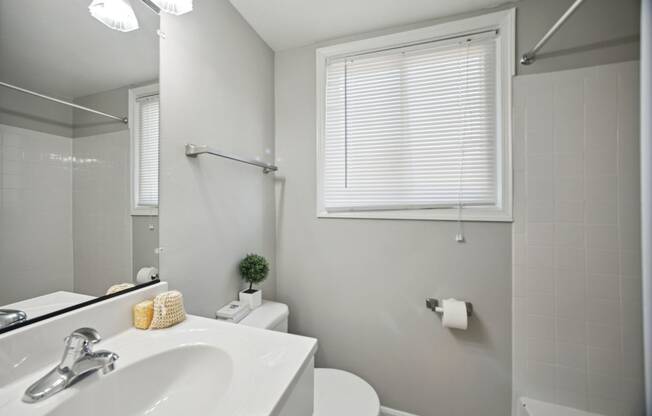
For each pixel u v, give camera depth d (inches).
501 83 49.6
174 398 25.1
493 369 50.4
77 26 26.4
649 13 33.1
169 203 36.1
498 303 50.1
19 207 21.9
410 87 55.7
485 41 50.8
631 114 43.7
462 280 52.0
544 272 47.8
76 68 26.1
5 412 18.4
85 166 26.8
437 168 54.1
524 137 48.4
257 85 57.4
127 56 30.9
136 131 31.9
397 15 52.1
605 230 44.9
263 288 59.2
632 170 43.7
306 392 25.7
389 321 56.5
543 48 47.3
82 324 25.8
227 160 47.9
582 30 45.6
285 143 63.8
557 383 47.1
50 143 24.0
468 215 51.2
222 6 46.6
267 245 61.3
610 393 44.6
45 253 23.6
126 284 30.7
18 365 21.3
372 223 57.6
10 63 21.5
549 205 47.3
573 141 46.1
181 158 37.9
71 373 21.1
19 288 21.9
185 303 38.7
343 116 60.2
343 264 59.6
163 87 35.2
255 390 20.9
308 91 61.9
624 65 43.9
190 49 39.5
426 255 54.1
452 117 53.2
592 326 45.5
